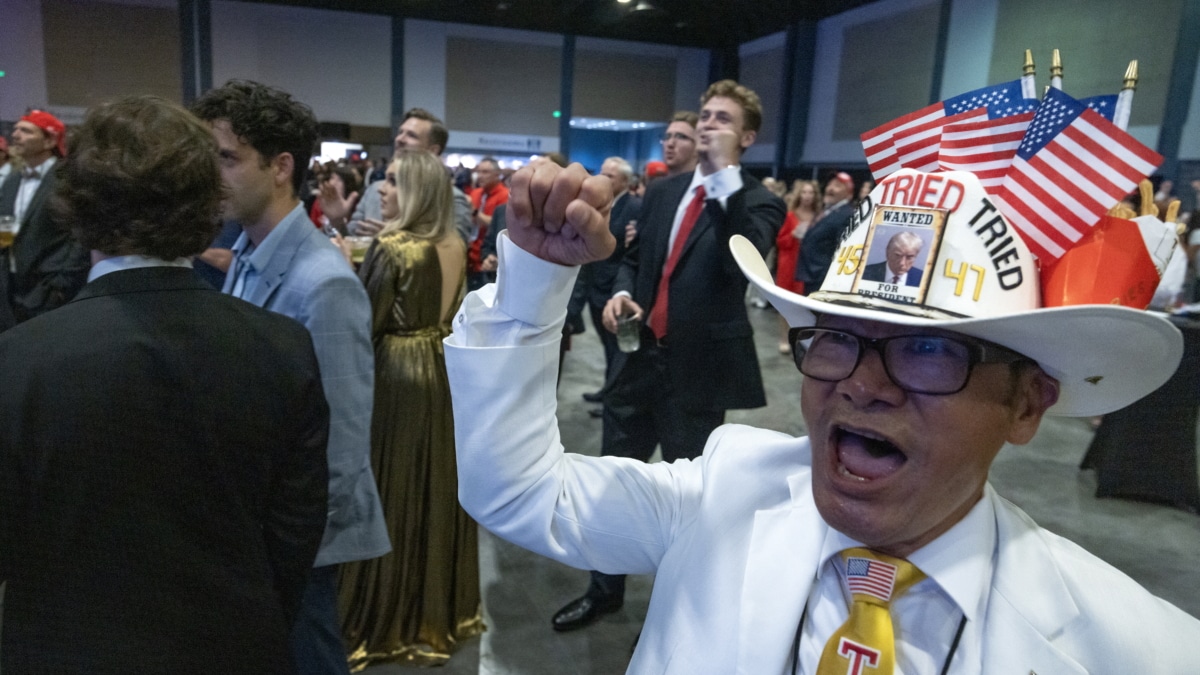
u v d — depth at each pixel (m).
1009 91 0.62
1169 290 3.43
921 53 11.91
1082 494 3.43
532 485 0.73
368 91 14.96
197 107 1.35
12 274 3.25
